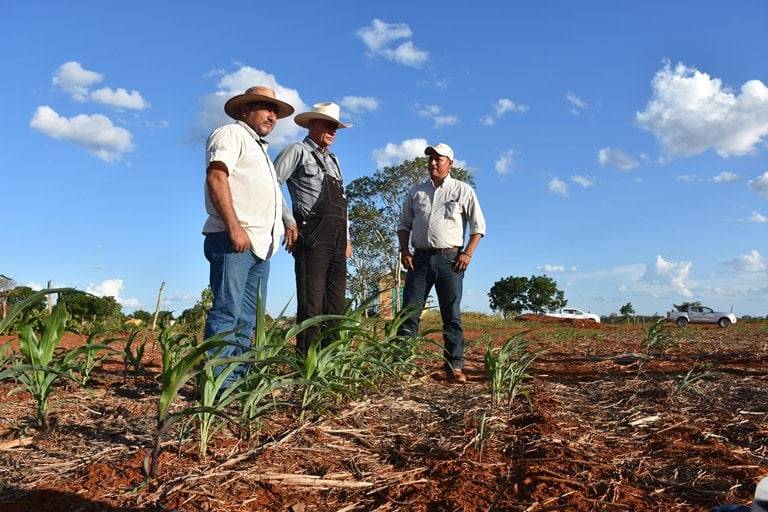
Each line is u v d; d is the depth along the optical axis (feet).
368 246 129.70
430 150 16.90
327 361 11.25
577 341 34.94
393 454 9.33
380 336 17.33
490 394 13.70
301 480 8.01
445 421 11.34
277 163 14.53
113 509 6.94
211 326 11.37
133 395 12.87
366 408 11.89
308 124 15.16
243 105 12.34
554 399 13.57
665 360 21.97
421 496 7.66
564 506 7.32
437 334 41.04
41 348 10.10
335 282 15.57
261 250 11.82
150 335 24.29
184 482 7.66
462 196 16.79
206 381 8.57
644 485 8.16
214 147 11.17
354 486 7.95
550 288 209.46
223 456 8.64
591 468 8.69
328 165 15.19
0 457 8.53
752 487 8.01
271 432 9.92
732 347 28.22
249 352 9.70
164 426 7.76
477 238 16.85
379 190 130.31
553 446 9.66
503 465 8.86
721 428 10.97
